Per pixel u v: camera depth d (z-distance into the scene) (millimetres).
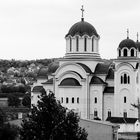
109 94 185750
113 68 196500
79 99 186500
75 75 188625
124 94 182125
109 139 120812
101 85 185875
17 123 113125
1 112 108250
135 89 181750
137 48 187750
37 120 86688
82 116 186250
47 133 86188
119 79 183125
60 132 86375
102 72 190500
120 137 152125
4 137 85125
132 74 181125
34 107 88312
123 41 184500
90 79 188625
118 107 182875
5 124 88562
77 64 189375
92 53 195125
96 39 197125
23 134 86250
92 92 187250
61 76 191000
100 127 121125
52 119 86688
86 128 121188
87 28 197000
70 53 196125
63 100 187625
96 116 186375
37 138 85750
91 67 192625
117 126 124125
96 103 186750
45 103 87562
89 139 120875
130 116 181000
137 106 180750
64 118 87812
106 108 186125
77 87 186625
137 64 182625
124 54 183125
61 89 188250
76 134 88438
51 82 197375
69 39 197250
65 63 191750
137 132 161875
